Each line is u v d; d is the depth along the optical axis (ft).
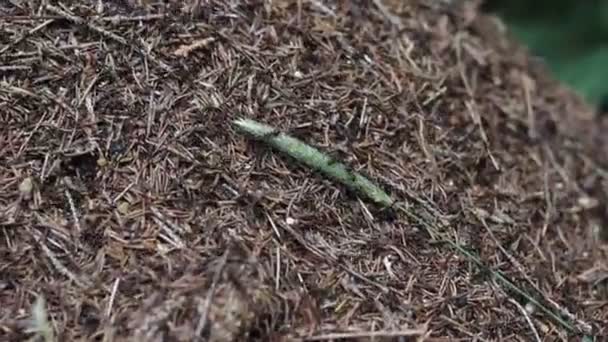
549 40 2.55
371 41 1.81
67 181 1.55
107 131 1.58
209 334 1.42
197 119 1.61
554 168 1.90
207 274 1.47
